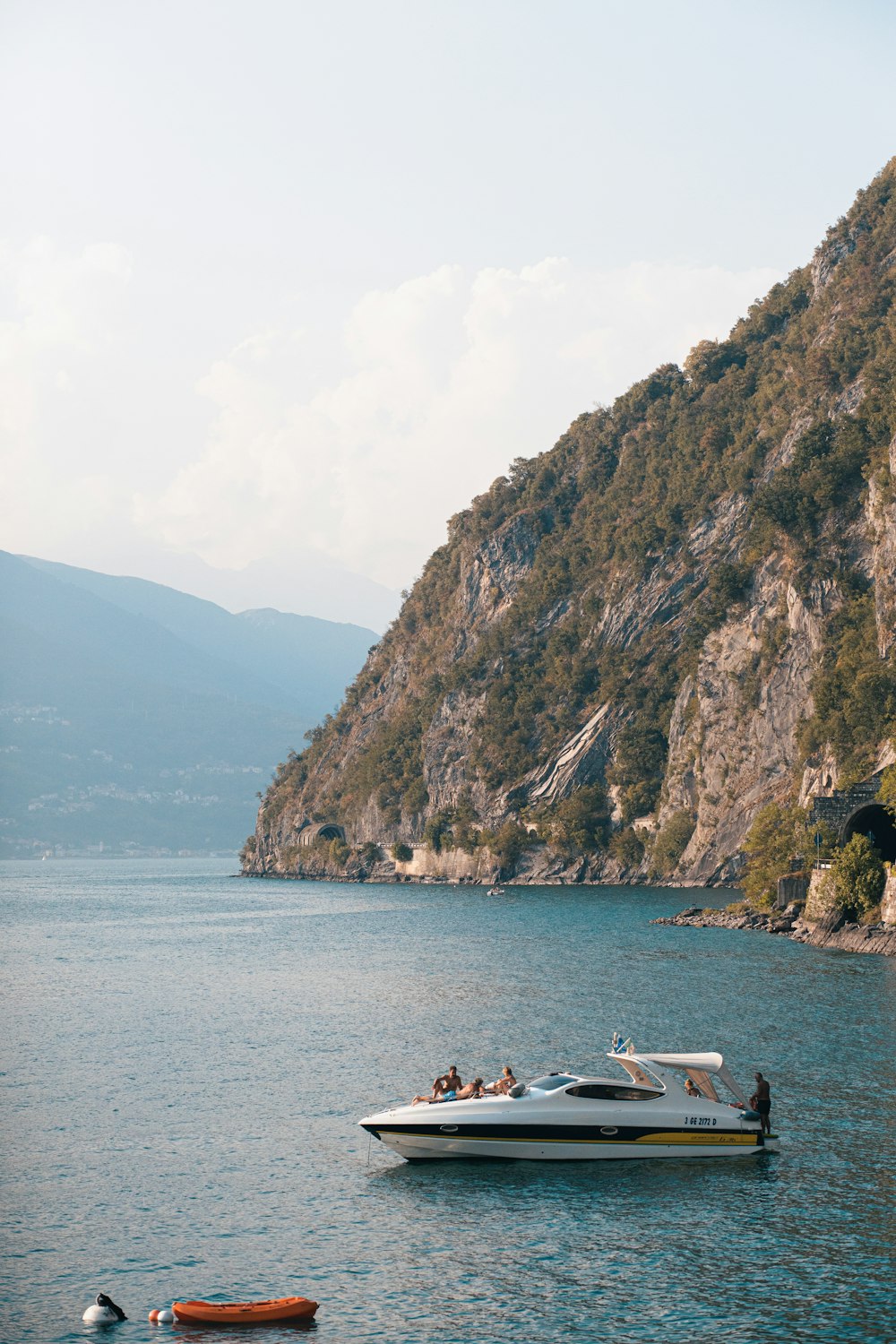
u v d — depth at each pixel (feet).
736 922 558.97
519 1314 126.62
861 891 459.32
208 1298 131.85
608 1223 149.48
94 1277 137.49
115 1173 171.32
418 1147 172.86
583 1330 123.13
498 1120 172.14
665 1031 262.88
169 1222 152.66
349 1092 215.31
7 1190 164.76
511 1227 149.07
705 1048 241.96
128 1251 144.25
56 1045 267.18
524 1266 137.90
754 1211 151.84
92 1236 148.56
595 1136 172.65
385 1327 124.77
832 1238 142.82
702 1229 146.61
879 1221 147.64
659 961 409.69
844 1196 156.15
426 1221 151.53
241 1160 176.45
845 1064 224.94
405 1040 261.85
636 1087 176.04
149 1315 128.16
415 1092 214.69
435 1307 128.57
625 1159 172.76
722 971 371.56
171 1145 184.34
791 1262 136.67
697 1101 175.83
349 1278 136.15
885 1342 119.24
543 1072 228.43
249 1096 213.66
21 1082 227.20
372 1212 154.92
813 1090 206.28
